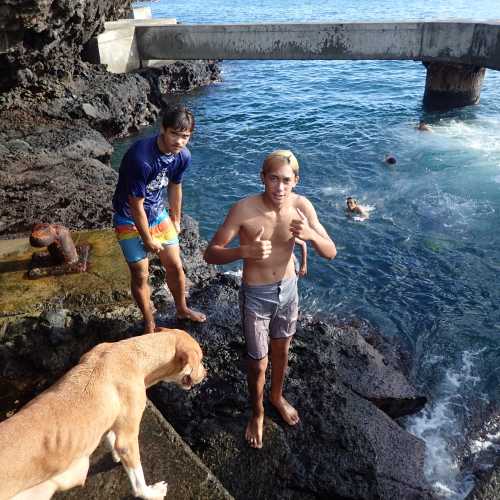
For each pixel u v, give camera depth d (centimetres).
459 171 1270
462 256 935
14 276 543
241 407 426
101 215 888
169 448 328
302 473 390
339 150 1439
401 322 784
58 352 482
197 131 1653
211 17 5075
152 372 289
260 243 300
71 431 240
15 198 910
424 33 1736
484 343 739
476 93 1845
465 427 600
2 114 1359
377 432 435
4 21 1265
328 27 1784
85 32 1659
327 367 490
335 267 916
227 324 511
